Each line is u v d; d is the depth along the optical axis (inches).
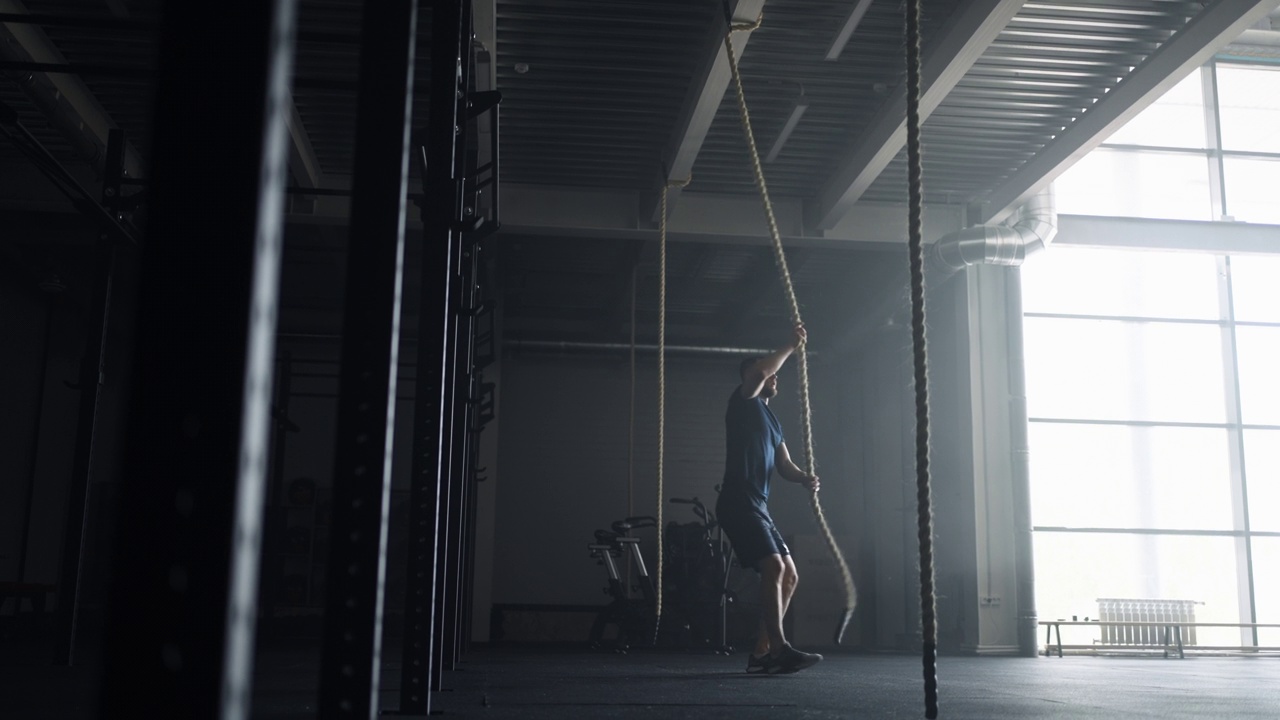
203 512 19.1
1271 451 493.0
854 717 116.6
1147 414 494.6
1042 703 155.3
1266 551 482.6
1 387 457.4
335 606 60.3
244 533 18.6
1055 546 481.7
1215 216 490.6
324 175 395.2
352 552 61.0
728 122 354.0
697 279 529.7
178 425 19.2
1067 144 356.5
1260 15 276.5
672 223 410.9
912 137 68.4
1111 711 140.3
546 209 407.2
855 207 424.8
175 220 19.5
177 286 19.3
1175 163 497.7
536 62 313.9
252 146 19.6
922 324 66.4
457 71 126.3
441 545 151.6
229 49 19.8
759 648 213.8
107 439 523.8
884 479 533.6
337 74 323.9
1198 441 492.4
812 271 514.6
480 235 152.7
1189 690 200.2
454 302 145.3
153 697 18.5
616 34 299.3
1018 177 394.0
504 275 524.1
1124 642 469.7
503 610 539.2
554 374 578.2
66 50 312.3
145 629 18.8
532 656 326.3
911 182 67.7
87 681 166.1
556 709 121.0
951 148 380.2
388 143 65.1
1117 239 426.3
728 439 207.6
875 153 352.5
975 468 428.8
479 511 495.5
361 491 61.2
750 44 307.0
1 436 458.0
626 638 395.9
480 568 491.8
